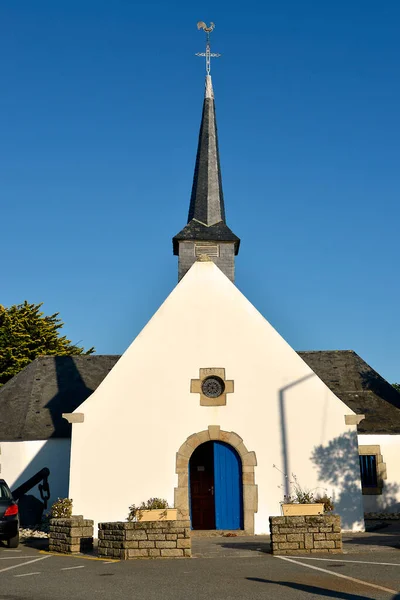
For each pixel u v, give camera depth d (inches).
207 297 726.5
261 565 437.4
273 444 685.9
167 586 358.9
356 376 1007.6
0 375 1459.2
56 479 868.0
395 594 324.5
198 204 1004.6
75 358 1031.6
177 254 973.8
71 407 925.8
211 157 1040.2
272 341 713.0
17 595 339.3
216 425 689.6
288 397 697.6
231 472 685.3
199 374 702.5
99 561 479.5
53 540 568.1
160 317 718.5
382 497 879.1
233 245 925.8
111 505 668.7
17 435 878.4
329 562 446.6
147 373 701.3
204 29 1136.8
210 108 1084.5
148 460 679.7
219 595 329.7
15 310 1579.7
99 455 679.7
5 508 585.0
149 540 491.8
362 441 897.5
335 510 671.1
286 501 669.3
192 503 711.7
